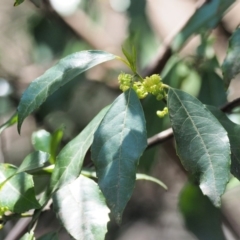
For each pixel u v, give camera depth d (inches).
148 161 34.9
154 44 43.3
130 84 21.5
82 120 50.3
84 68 22.2
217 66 35.0
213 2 34.1
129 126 20.7
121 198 20.1
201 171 20.7
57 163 21.6
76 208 22.0
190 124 21.1
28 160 22.5
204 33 35.9
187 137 21.0
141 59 43.3
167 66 37.5
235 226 42.2
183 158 20.8
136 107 20.9
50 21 47.2
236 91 49.2
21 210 22.1
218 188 20.5
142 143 20.5
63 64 22.4
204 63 35.4
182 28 35.4
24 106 22.1
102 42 49.0
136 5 41.5
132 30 42.4
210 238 30.5
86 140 21.5
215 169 20.6
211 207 30.6
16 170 22.8
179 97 21.4
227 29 43.1
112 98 50.9
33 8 51.3
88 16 49.4
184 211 30.8
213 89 34.6
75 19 48.2
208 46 35.8
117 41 51.3
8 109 48.7
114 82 47.8
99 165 20.4
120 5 42.2
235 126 23.1
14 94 49.2
